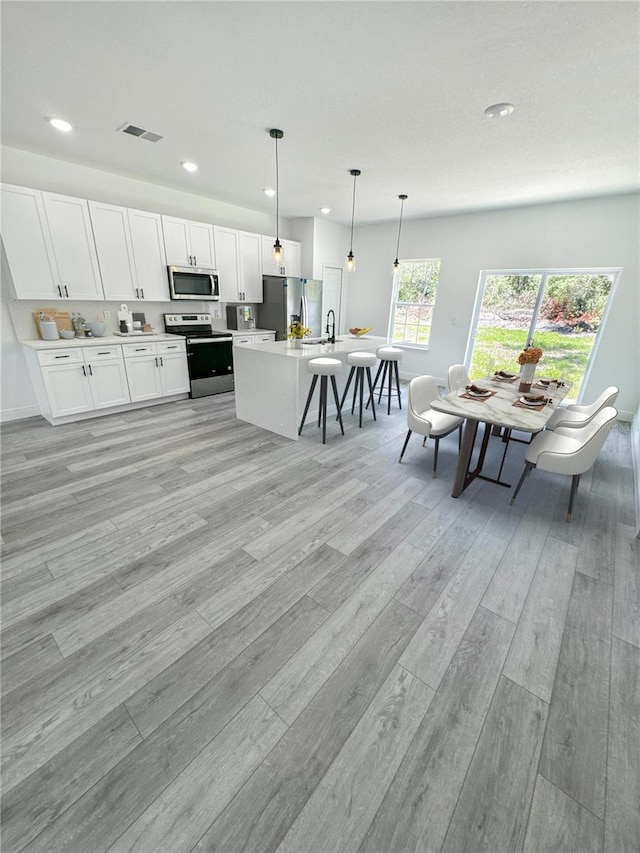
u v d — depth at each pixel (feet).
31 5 5.26
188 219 15.88
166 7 5.31
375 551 6.95
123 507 8.09
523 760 3.83
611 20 5.25
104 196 13.42
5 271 11.87
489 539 7.42
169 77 7.06
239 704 4.28
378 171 11.89
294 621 5.40
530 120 8.26
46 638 5.00
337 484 9.39
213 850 3.14
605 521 8.16
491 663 4.86
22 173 11.51
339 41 5.95
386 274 20.84
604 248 14.28
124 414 14.14
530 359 9.86
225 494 8.74
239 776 3.63
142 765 3.68
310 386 13.25
